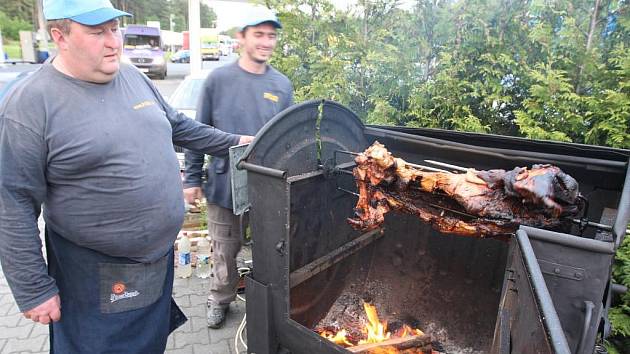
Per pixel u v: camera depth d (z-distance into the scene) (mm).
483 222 1823
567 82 3289
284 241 1817
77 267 1856
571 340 1288
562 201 1596
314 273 2168
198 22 7578
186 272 3760
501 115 3701
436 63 3920
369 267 2805
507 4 3432
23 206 1634
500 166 2301
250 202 1917
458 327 2480
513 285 1325
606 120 3023
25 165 1587
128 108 1815
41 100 1582
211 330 3037
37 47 23703
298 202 2010
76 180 1701
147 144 1850
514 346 1194
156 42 23109
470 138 2611
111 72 1691
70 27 1532
